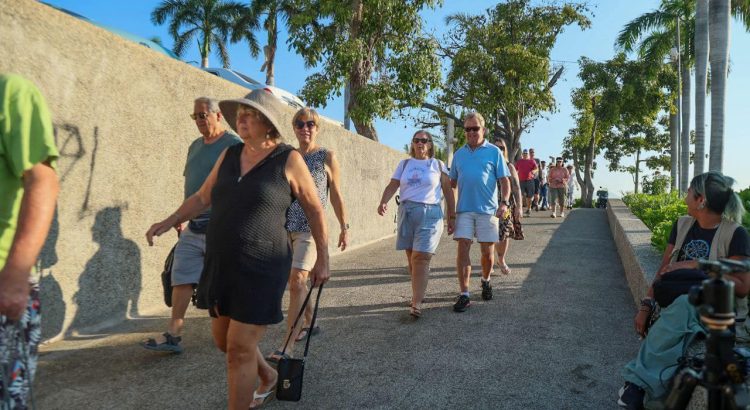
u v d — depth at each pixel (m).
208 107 4.43
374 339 4.81
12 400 1.92
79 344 4.51
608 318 5.46
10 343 1.91
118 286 5.12
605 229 13.72
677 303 2.96
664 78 30.48
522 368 4.16
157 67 5.48
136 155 5.26
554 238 11.64
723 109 13.27
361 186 11.08
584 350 4.55
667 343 2.95
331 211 9.48
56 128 4.39
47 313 4.43
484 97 26.48
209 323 5.22
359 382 3.89
